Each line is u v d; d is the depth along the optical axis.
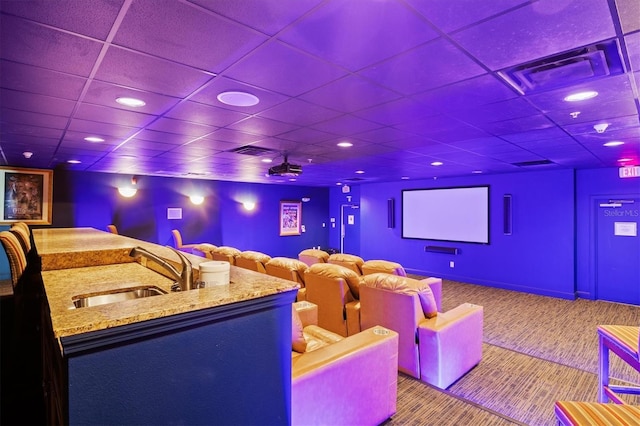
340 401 1.96
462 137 3.72
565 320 5.02
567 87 2.21
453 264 7.89
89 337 0.94
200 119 3.01
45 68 1.92
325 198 11.79
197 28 1.50
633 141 3.87
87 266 2.58
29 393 2.36
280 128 3.35
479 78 2.09
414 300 2.98
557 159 5.21
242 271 1.77
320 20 1.43
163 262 1.55
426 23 1.45
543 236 6.54
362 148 4.39
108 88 2.24
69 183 6.95
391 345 2.32
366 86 2.22
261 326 1.36
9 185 6.30
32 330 2.74
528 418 2.55
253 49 1.70
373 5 1.32
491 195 7.26
